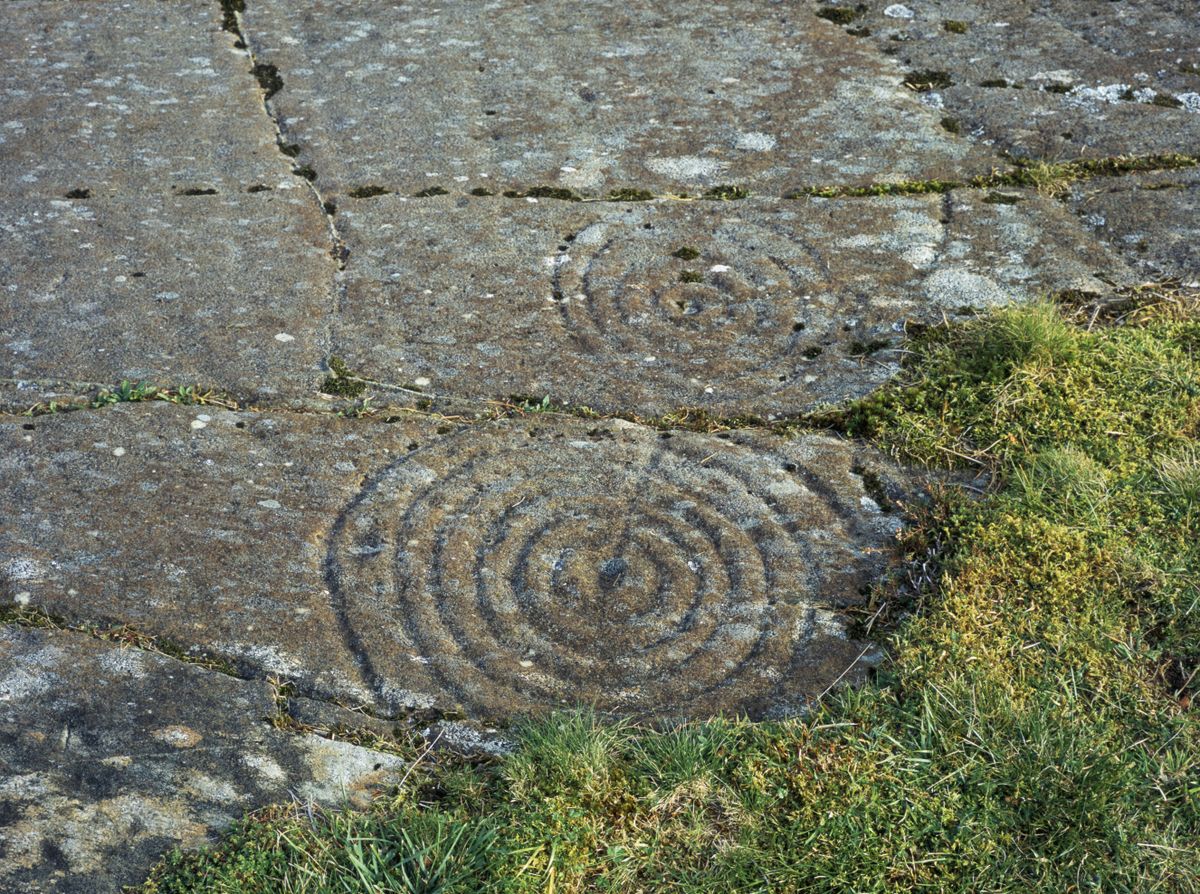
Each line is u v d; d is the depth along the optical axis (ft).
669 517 7.67
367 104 12.73
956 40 13.76
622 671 6.64
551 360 9.09
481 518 7.65
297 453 8.14
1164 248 10.09
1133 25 13.80
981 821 5.82
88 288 9.80
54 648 6.66
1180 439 7.95
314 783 6.02
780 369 8.98
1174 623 6.78
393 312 9.59
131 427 8.30
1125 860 5.65
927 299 9.61
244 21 14.67
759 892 5.57
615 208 10.98
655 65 13.46
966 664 6.48
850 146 11.80
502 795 5.95
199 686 6.49
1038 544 7.11
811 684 6.54
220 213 10.87
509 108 12.63
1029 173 11.19
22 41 14.06
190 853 5.65
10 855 5.58
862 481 7.94
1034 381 8.41
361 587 7.11
